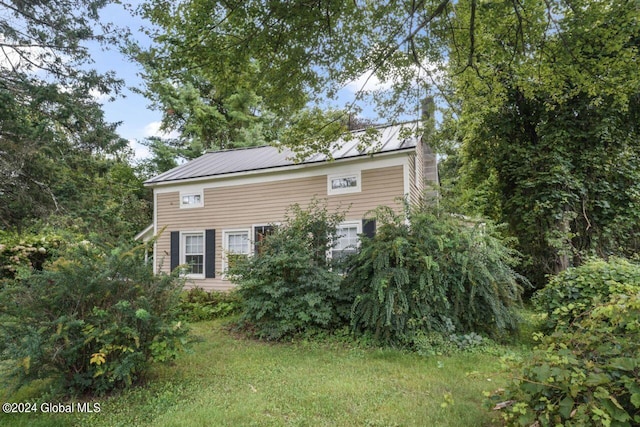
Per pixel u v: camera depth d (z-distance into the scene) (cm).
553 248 934
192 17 502
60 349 356
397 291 561
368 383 407
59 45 829
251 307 644
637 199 903
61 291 367
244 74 605
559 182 885
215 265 1133
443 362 482
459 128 1064
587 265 576
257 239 1081
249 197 1109
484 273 557
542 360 262
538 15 578
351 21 569
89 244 446
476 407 337
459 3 562
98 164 943
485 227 624
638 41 719
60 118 837
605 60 608
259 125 2173
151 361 418
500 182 1061
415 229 611
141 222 1445
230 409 341
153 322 397
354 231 963
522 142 1020
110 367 373
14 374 344
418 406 342
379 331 571
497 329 584
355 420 316
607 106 878
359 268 617
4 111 749
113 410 350
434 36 610
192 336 436
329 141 806
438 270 560
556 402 245
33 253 1016
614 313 264
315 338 618
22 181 830
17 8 795
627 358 230
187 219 1193
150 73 884
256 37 532
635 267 540
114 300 395
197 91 2077
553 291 569
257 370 466
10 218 845
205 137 2228
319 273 638
